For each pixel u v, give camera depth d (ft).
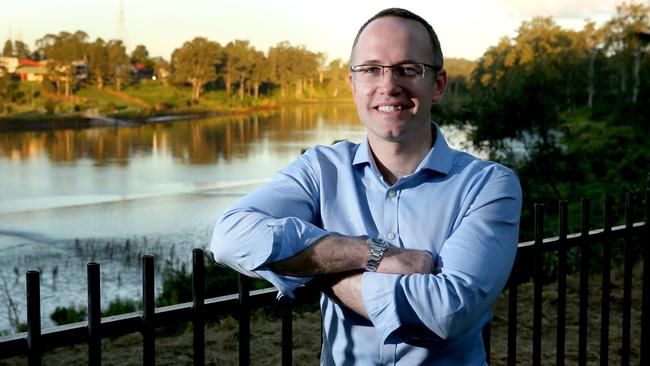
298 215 4.87
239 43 549.13
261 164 239.50
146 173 213.46
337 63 627.46
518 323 14.05
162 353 12.44
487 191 4.62
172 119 433.89
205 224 116.26
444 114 71.87
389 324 4.15
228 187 177.88
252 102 537.65
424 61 4.68
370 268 4.31
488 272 4.32
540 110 67.72
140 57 574.15
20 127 373.40
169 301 28.53
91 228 113.91
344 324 4.66
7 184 186.09
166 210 135.44
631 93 228.22
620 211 50.03
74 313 36.55
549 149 68.74
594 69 269.23
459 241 4.43
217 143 312.71
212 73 525.75
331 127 396.98
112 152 282.97
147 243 95.81
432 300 4.11
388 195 4.74
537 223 6.74
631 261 7.99
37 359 4.25
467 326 4.21
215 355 12.13
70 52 495.00
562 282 7.03
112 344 12.89
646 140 147.43
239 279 5.01
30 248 94.73
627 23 263.49
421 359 4.49
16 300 51.55
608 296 7.87
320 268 4.33
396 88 4.66
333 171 4.95
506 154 70.13
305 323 14.02
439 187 4.71
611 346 12.84
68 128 382.01
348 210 4.83
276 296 5.15
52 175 208.13
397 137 4.72
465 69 459.32
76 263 80.94
